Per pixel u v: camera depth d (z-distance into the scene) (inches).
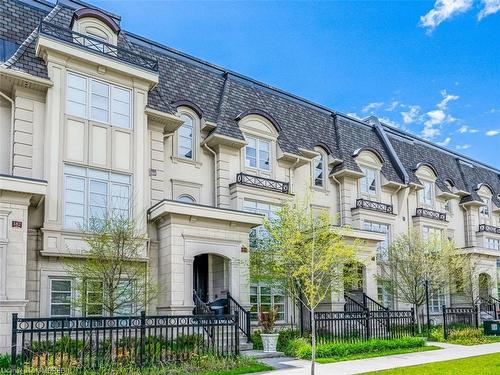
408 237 1111.6
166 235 740.7
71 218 684.1
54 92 695.7
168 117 802.8
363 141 1256.2
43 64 706.2
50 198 665.6
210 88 979.9
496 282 1379.2
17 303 579.2
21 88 687.1
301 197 1035.3
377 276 1043.3
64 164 689.6
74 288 622.8
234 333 627.2
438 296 1256.2
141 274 651.5
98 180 716.7
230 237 789.9
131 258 641.6
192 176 882.8
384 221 1173.1
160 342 551.5
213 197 901.8
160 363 536.1
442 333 922.7
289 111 1112.8
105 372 494.0
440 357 681.6
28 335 585.6
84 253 658.8
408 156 1365.7
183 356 563.2
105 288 613.0
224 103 956.6
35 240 653.3
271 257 788.0
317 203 1072.2
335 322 747.4
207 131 917.8
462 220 1471.5
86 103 724.0
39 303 639.8
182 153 885.2
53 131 685.9
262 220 797.9
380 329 806.5
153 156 796.0
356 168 1132.5
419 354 716.0
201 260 872.9
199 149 901.2
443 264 1083.3
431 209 1338.6
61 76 705.0
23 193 601.6
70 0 810.2
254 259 807.7
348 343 708.0
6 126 700.7
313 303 545.3
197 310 729.6
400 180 1246.3
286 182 986.1
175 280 717.9
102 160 723.4
